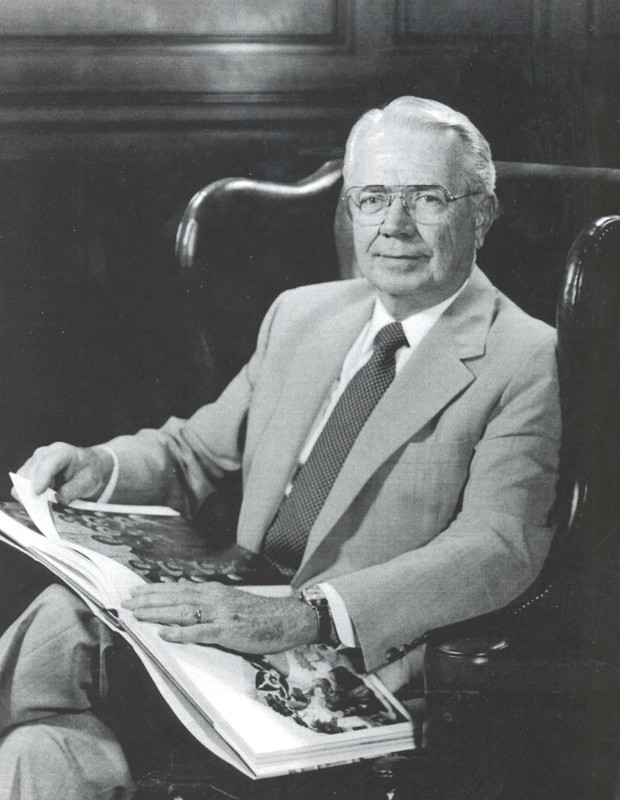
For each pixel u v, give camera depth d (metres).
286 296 1.28
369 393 1.24
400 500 1.20
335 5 1.27
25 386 1.30
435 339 1.23
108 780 1.13
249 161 1.30
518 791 1.12
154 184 1.30
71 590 1.17
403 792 1.11
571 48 1.27
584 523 1.17
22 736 1.14
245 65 1.29
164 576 1.17
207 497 1.27
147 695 1.13
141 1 1.29
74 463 1.27
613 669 1.14
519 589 1.15
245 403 1.28
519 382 1.19
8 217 1.33
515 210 1.24
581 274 1.19
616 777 1.13
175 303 1.30
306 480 1.24
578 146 1.26
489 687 1.12
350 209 1.26
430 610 1.14
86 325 1.31
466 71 1.27
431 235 1.23
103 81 1.31
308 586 1.21
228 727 1.08
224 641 1.11
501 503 1.17
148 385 1.30
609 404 1.18
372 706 1.12
